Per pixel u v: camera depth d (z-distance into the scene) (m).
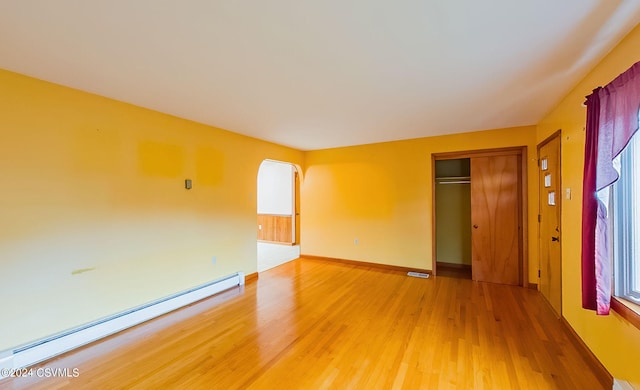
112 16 1.48
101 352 2.35
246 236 4.38
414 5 1.41
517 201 4.03
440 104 2.96
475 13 1.48
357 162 5.25
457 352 2.31
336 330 2.71
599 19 1.53
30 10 1.42
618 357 1.79
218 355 2.30
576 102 2.43
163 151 3.23
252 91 2.59
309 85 2.45
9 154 2.14
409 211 4.75
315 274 4.66
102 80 2.33
